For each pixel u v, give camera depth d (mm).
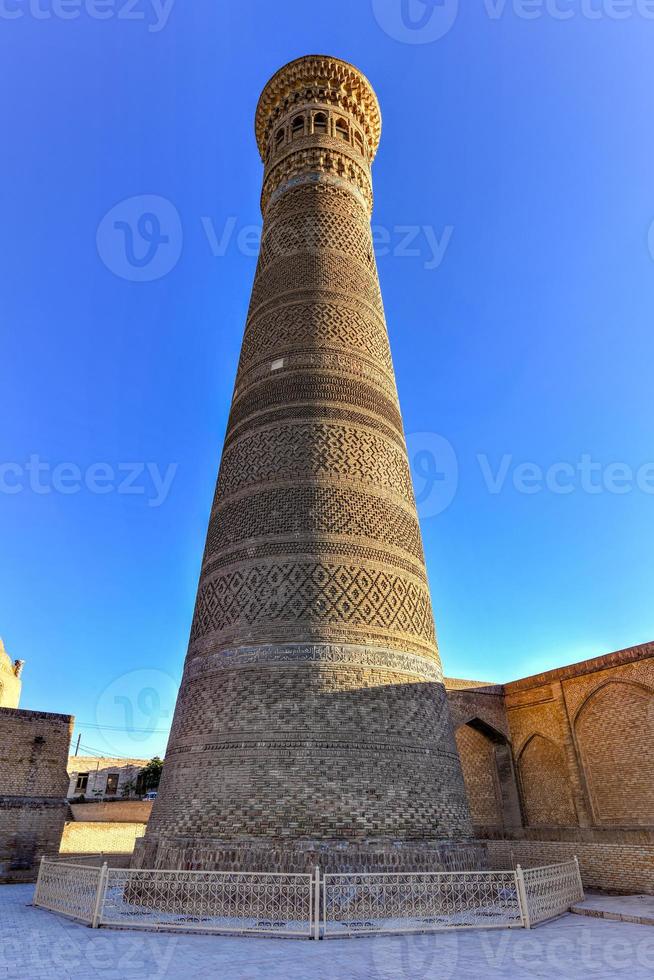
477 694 22438
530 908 10086
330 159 20750
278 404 16266
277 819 11172
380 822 11406
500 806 22031
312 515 14398
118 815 32969
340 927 9148
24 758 18234
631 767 18547
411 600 14453
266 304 18484
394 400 17844
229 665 13039
